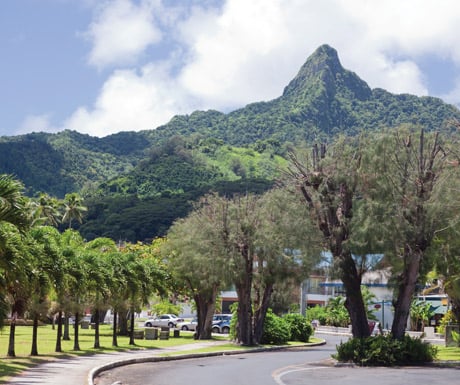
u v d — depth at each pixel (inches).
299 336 2069.4
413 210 1219.2
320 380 902.4
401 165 1250.0
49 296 1152.8
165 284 1957.4
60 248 1201.4
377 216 1206.3
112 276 1395.2
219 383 825.5
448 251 1259.8
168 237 2055.9
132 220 5935.0
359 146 1291.8
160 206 6250.0
